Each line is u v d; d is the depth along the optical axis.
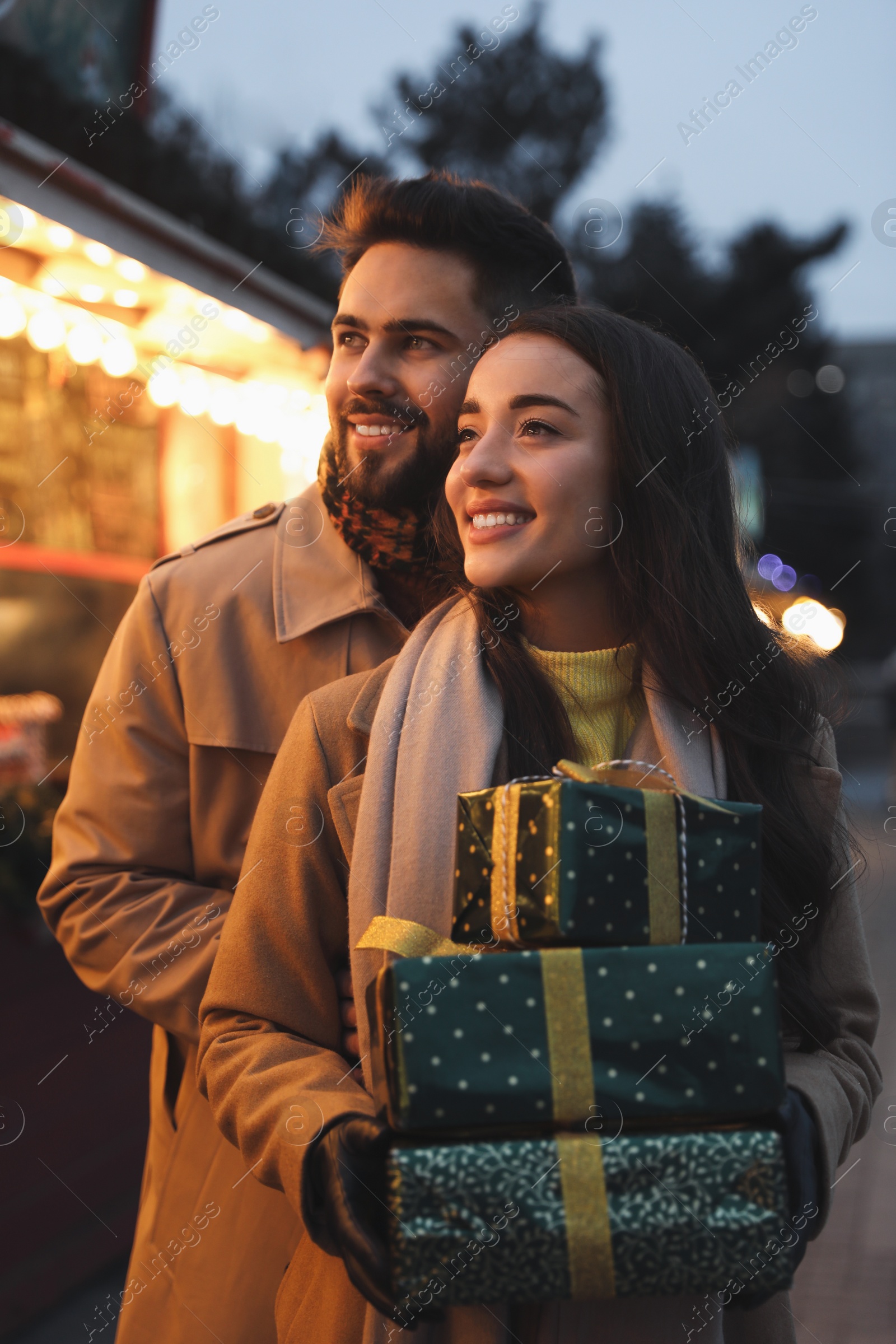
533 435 1.30
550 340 1.33
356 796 1.31
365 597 1.64
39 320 3.93
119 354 4.29
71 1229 3.03
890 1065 4.35
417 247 1.58
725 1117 0.99
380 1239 1.02
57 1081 3.02
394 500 1.61
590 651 1.38
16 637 4.98
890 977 5.46
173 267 3.59
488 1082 0.95
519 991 0.97
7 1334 2.73
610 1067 0.96
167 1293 1.52
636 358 1.33
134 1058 3.37
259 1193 1.49
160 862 1.66
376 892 1.23
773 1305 1.31
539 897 1.00
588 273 14.56
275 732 1.66
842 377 21.72
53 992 3.03
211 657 1.66
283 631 1.64
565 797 1.01
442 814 1.24
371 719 1.35
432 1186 0.93
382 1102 1.06
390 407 1.60
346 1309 1.21
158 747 1.66
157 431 5.45
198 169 3.63
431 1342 1.17
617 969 0.98
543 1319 1.15
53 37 3.58
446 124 13.33
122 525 5.33
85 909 1.60
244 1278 1.47
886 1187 3.40
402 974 0.96
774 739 1.37
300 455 5.64
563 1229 0.92
